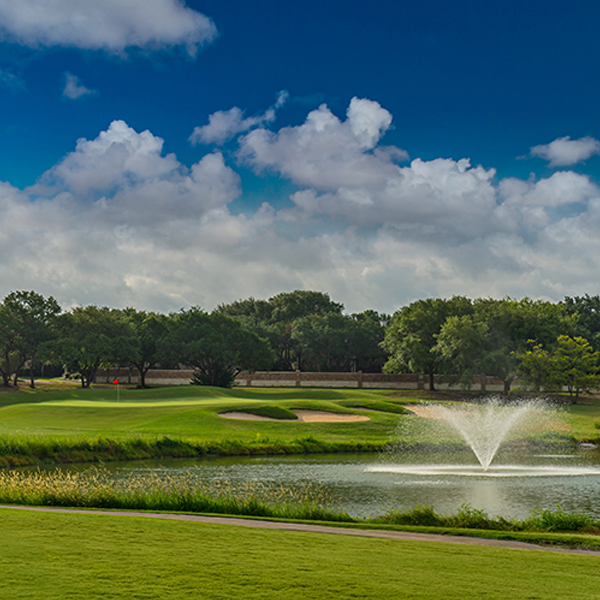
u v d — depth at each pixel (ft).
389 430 163.22
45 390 307.99
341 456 129.90
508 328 301.84
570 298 442.50
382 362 436.76
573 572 29.71
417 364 308.81
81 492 59.36
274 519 47.78
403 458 126.41
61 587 23.67
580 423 199.72
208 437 140.67
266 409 175.83
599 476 99.45
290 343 456.04
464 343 287.69
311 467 109.50
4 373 321.32
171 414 166.81
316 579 26.14
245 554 30.86
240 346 310.04
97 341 302.45
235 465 112.37
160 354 310.04
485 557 32.86
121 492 61.21
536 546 39.47
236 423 160.25
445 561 31.22
